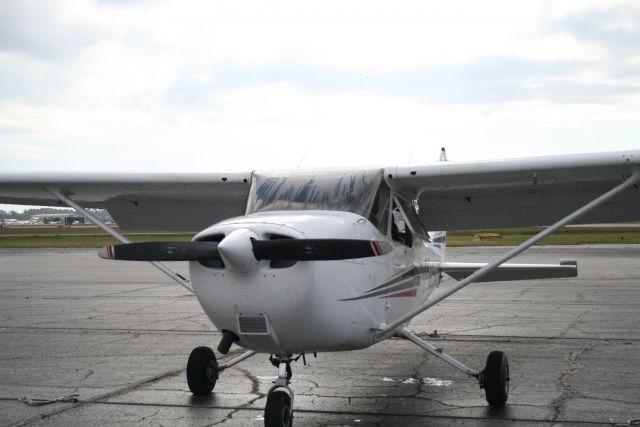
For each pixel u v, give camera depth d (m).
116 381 7.18
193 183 7.15
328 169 6.40
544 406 6.13
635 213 7.22
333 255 4.83
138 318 12.13
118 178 7.36
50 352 8.84
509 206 7.50
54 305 14.27
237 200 7.79
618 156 5.98
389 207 6.34
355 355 8.60
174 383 7.09
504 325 10.98
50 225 137.88
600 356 8.38
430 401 6.37
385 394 6.64
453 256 29.17
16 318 12.19
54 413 5.95
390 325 6.01
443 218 7.85
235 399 6.46
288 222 5.21
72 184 7.58
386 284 6.01
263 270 4.98
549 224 7.56
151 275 23.09
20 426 5.56
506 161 6.26
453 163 6.35
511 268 8.44
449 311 12.80
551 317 11.88
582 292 16.05
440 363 8.10
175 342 9.61
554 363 7.98
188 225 8.62
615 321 11.33
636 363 7.95
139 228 8.84
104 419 5.78
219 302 5.09
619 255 30.33
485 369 6.18
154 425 5.61
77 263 30.34
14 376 7.41
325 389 6.86
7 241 58.28
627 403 6.19
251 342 5.19
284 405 5.18
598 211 7.34
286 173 6.42
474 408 6.11
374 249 4.82
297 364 8.05
